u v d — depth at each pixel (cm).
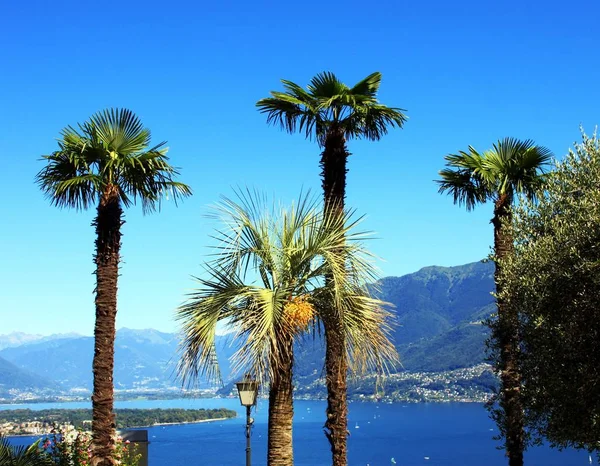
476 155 1603
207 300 984
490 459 11312
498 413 1398
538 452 11781
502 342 1323
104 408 1227
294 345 1026
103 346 1246
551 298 1132
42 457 1183
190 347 967
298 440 14338
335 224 1037
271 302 973
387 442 14150
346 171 1248
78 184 1309
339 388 1114
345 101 1210
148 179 1350
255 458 11144
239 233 1016
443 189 1695
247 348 918
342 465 1102
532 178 1585
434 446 13362
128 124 1320
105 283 1265
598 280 1048
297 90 1238
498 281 1357
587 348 1101
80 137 1305
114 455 1234
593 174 1158
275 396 995
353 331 1024
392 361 1029
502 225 1397
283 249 1022
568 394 1132
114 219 1290
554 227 1158
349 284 1005
